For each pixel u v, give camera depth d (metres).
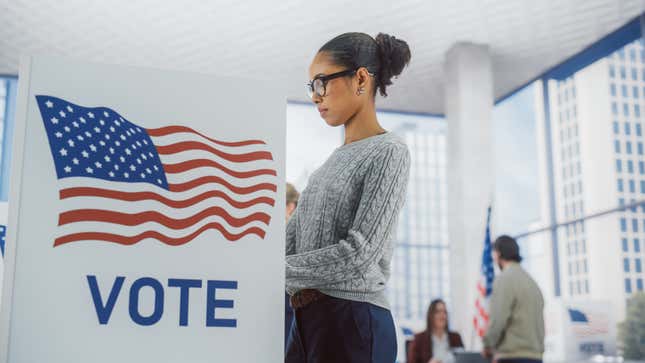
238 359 1.06
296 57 8.02
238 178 1.11
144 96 1.10
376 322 1.31
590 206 8.13
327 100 1.43
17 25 7.27
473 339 6.93
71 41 7.61
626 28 7.43
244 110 1.13
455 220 7.61
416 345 5.36
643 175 7.88
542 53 8.07
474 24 7.38
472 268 7.35
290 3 6.84
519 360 3.75
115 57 7.99
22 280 1.01
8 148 7.93
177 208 1.08
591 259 7.90
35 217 1.03
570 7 7.01
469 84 7.69
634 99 8.08
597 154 8.11
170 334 1.05
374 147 1.36
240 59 8.09
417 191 9.41
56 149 1.05
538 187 8.30
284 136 1.14
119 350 1.03
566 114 8.51
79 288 1.03
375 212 1.30
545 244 8.17
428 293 8.41
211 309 1.07
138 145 1.08
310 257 1.26
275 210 1.12
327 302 1.31
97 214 1.05
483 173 7.57
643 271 7.77
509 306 3.77
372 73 1.43
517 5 6.95
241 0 6.77
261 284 1.09
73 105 1.07
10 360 0.99
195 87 1.12
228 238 1.09
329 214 1.35
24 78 1.07
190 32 7.42
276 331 1.08
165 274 1.06
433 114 9.82
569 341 5.08
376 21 7.23
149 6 6.88
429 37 7.64
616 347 5.20
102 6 6.88
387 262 1.37
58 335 1.01
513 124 8.69
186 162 1.09
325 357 1.30
